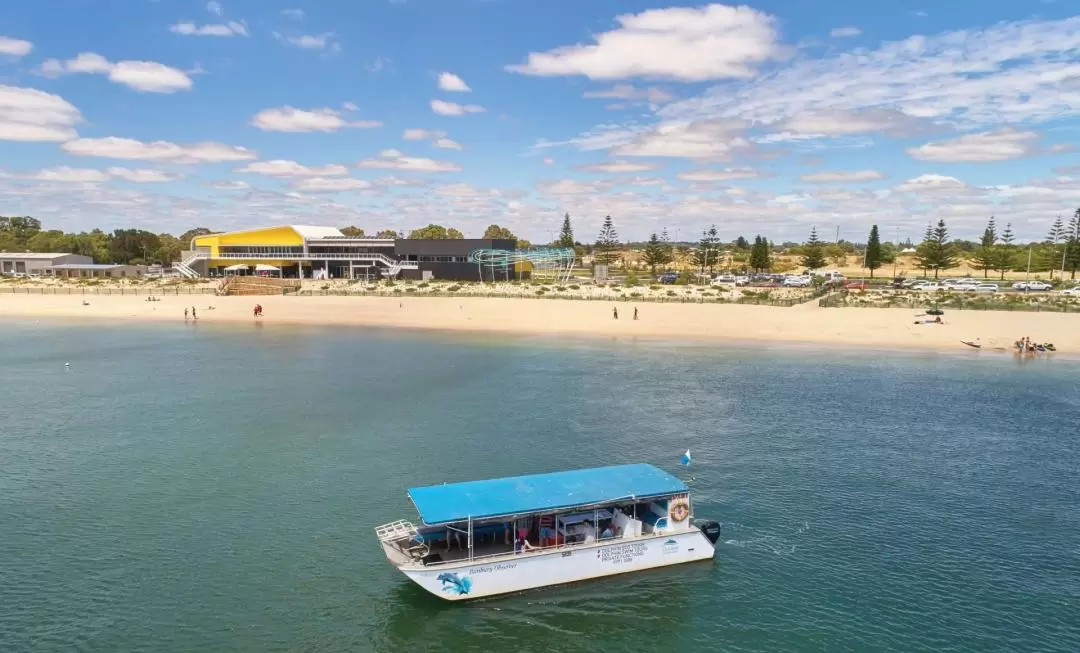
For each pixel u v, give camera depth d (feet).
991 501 131.95
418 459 150.71
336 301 456.04
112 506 126.41
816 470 146.61
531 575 101.55
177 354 279.69
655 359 270.26
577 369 248.52
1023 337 316.19
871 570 107.76
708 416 185.26
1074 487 138.51
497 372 242.17
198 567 105.91
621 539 106.63
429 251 593.83
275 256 615.98
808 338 322.14
